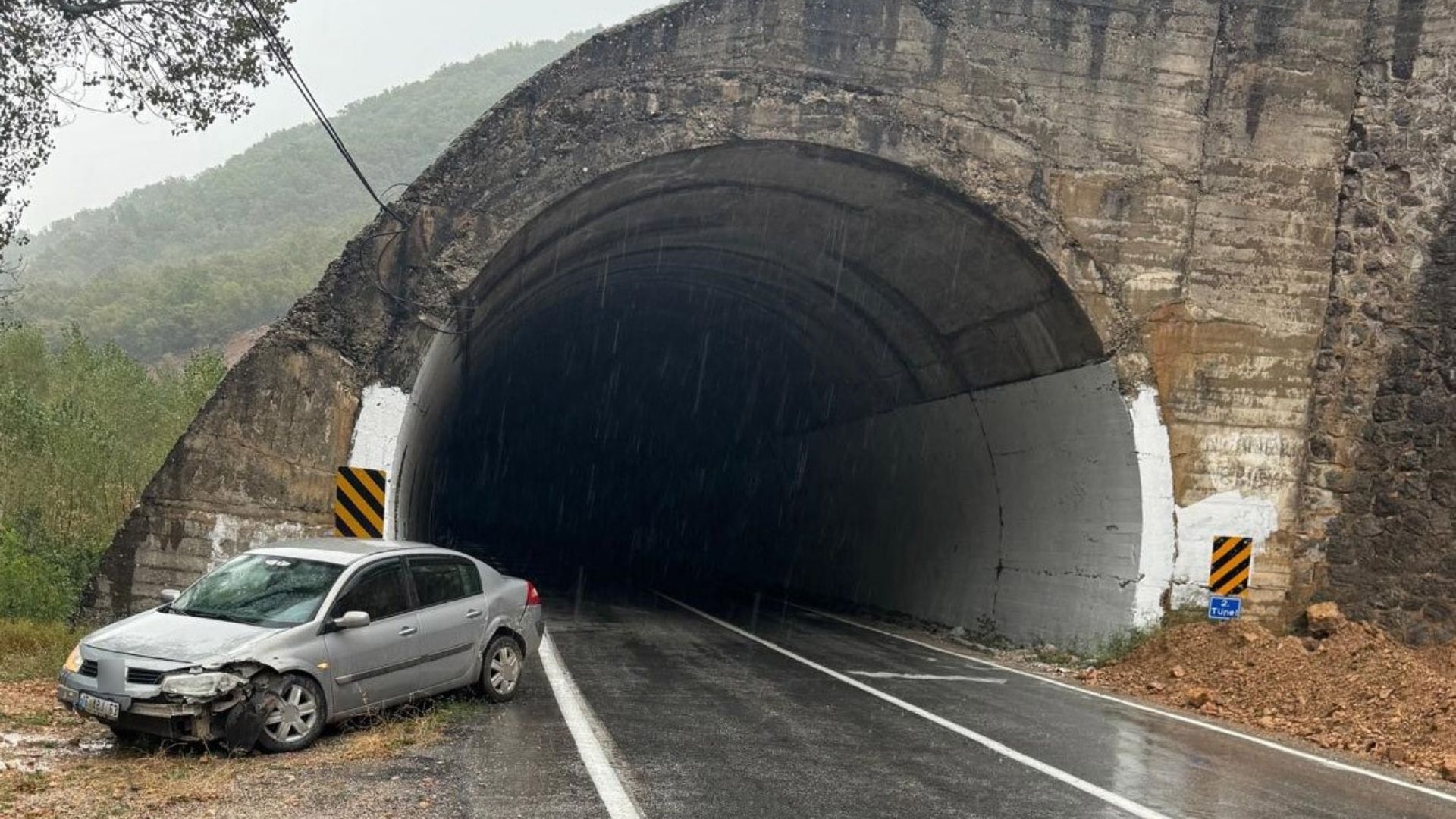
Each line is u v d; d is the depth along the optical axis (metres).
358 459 12.66
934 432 19.58
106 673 7.14
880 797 6.96
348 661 7.88
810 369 23.11
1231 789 7.86
